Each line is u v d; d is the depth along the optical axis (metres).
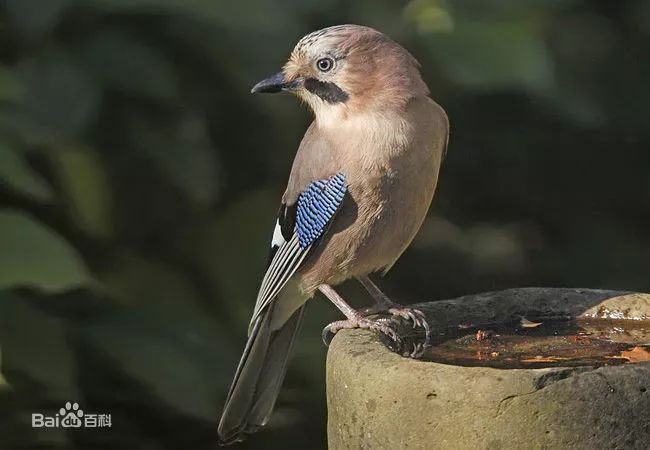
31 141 8.98
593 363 6.50
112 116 10.16
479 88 11.98
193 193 10.34
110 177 10.22
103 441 9.80
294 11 10.89
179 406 9.34
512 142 14.47
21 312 8.88
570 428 5.50
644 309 7.25
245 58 10.67
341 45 8.11
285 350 8.45
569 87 13.39
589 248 14.59
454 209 15.00
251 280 10.74
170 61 10.35
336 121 8.12
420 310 7.32
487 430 5.54
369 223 8.05
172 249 10.74
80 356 9.45
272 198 11.33
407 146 7.94
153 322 9.84
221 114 11.15
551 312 7.38
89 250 10.24
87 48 9.83
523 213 15.00
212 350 9.81
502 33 11.38
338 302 8.13
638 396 5.51
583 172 14.86
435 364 5.71
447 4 11.72
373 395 5.80
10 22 9.42
